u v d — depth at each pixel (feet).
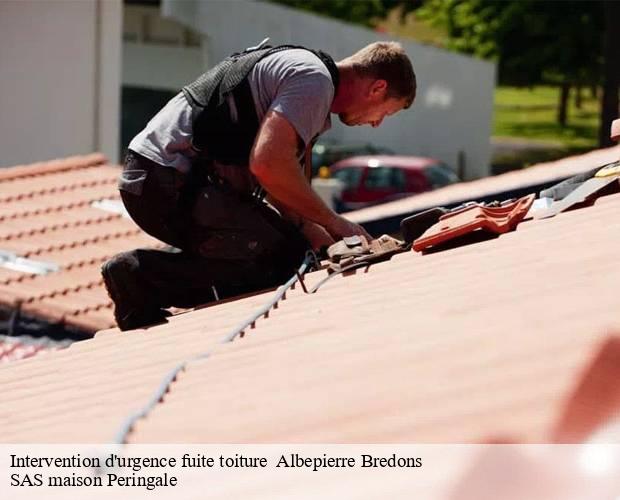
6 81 71.36
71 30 72.38
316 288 19.79
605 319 12.97
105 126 73.92
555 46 145.07
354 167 98.99
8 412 17.48
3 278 38.42
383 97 20.79
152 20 116.88
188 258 21.66
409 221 21.91
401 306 16.56
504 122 164.96
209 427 12.97
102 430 14.20
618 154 36.52
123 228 44.16
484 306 15.07
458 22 157.07
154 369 17.26
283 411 12.78
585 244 17.15
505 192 34.47
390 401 12.20
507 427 10.52
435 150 124.88
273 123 19.75
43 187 47.78
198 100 20.56
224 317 19.62
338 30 120.88
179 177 20.79
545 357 12.19
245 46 117.29
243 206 21.16
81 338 36.17
